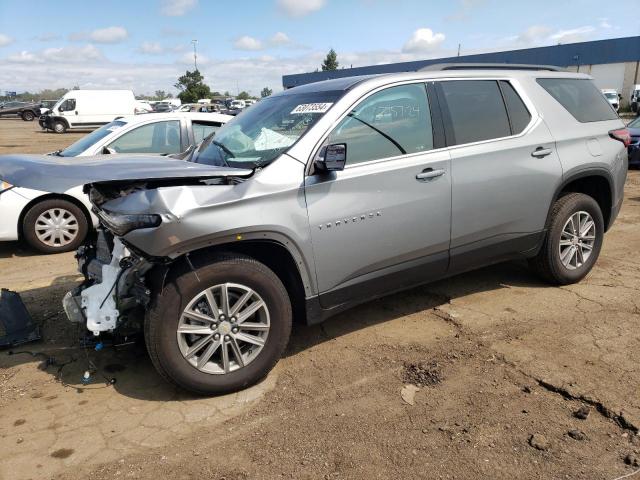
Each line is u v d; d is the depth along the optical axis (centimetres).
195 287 306
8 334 404
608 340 378
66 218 664
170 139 714
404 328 413
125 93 3178
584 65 4403
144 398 327
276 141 356
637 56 4088
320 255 342
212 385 319
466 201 399
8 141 2444
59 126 3053
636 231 688
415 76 393
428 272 398
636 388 315
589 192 510
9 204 632
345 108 357
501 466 257
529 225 442
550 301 453
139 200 300
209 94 6906
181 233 293
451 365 354
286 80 5412
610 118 504
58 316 452
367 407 310
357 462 263
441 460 263
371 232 359
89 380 347
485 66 444
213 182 316
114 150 682
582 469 253
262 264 327
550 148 443
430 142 387
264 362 332
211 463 266
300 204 331
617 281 498
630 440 271
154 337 303
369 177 354
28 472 262
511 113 432
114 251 328
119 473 260
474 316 428
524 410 300
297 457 269
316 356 373
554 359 354
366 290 372
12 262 627
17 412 313
